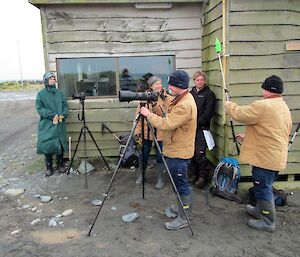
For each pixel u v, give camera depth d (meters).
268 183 3.53
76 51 5.89
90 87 6.07
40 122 5.42
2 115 14.48
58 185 5.15
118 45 5.96
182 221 3.70
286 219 3.91
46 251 3.30
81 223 3.89
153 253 3.24
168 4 5.78
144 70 6.12
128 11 5.88
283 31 4.57
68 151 6.10
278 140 3.38
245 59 4.58
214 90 5.26
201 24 5.95
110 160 6.15
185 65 6.10
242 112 3.48
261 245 3.36
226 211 4.14
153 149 6.23
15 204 4.49
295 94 4.70
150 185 5.07
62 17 5.77
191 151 3.53
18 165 6.34
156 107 4.43
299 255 3.18
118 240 3.49
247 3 4.48
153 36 5.99
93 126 6.07
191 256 3.18
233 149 4.77
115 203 4.43
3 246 3.41
